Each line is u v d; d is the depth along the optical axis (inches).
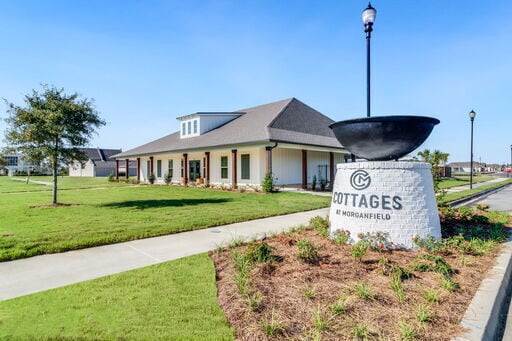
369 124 195.6
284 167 767.1
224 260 185.2
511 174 2285.9
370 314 111.7
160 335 102.7
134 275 160.1
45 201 494.9
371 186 201.0
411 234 192.1
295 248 197.0
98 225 287.4
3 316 116.9
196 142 824.3
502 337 112.6
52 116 396.2
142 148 1181.7
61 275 164.6
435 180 308.2
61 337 102.4
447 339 97.2
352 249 177.8
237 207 416.2
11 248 208.8
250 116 887.7
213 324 109.6
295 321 108.2
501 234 229.8
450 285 131.6
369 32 228.7
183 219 320.5
